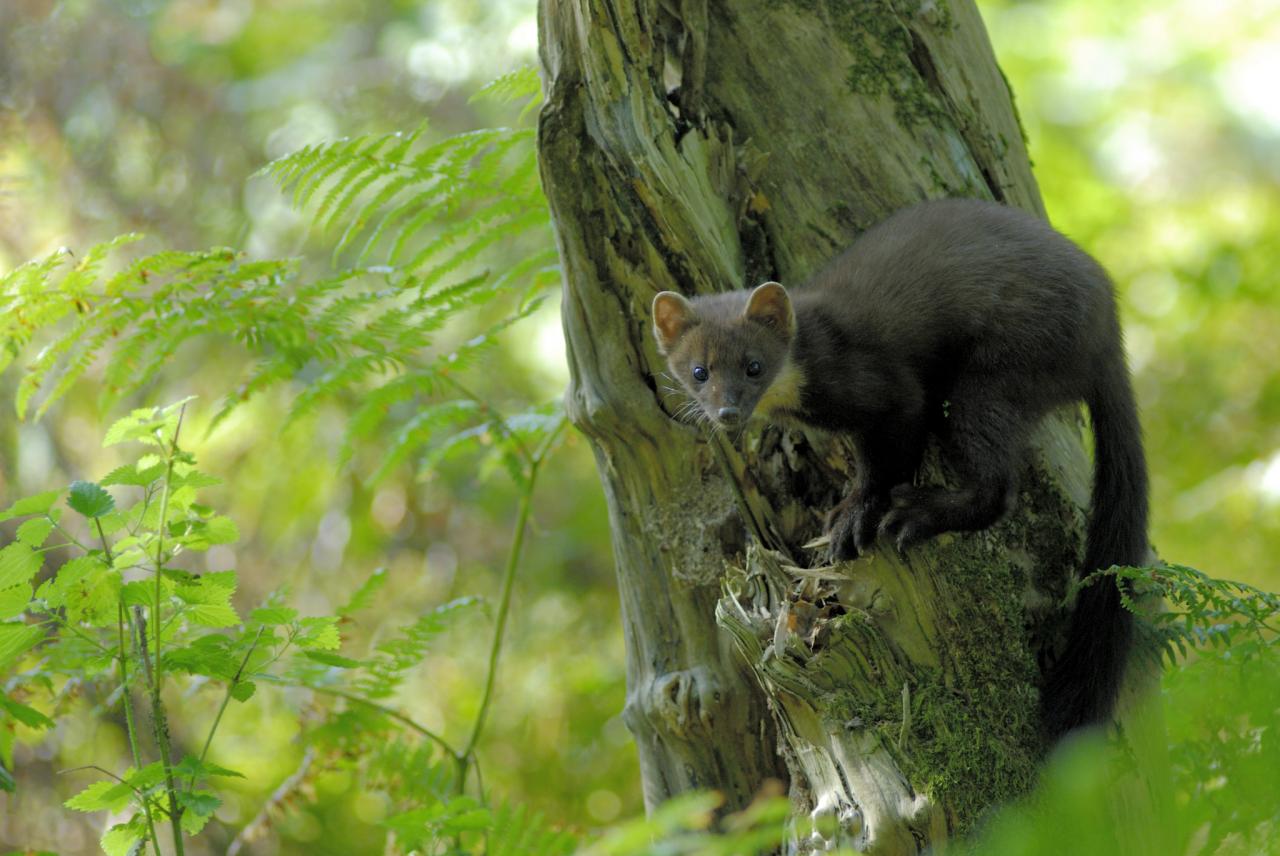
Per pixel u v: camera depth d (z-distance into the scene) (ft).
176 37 78.89
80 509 25.40
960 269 33.09
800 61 32.89
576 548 70.03
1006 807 25.67
